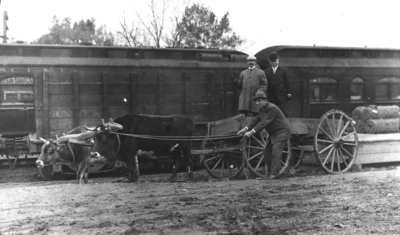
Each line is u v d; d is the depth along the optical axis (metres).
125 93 13.96
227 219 6.31
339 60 16.39
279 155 10.50
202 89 14.80
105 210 6.86
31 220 6.27
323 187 8.73
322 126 12.20
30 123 13.71
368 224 5.93
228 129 11.74
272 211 6.75
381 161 13.71
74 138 11.06
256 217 6.39
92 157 11.77
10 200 7.64
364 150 13.49
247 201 7.47
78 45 14.01
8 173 13.80
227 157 12.33
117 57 14.12
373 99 16.72
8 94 13.36
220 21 29.11
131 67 14.02
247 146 11.36
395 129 15.62
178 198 7.81
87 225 5.98
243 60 15.48
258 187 8.92
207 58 15.03
